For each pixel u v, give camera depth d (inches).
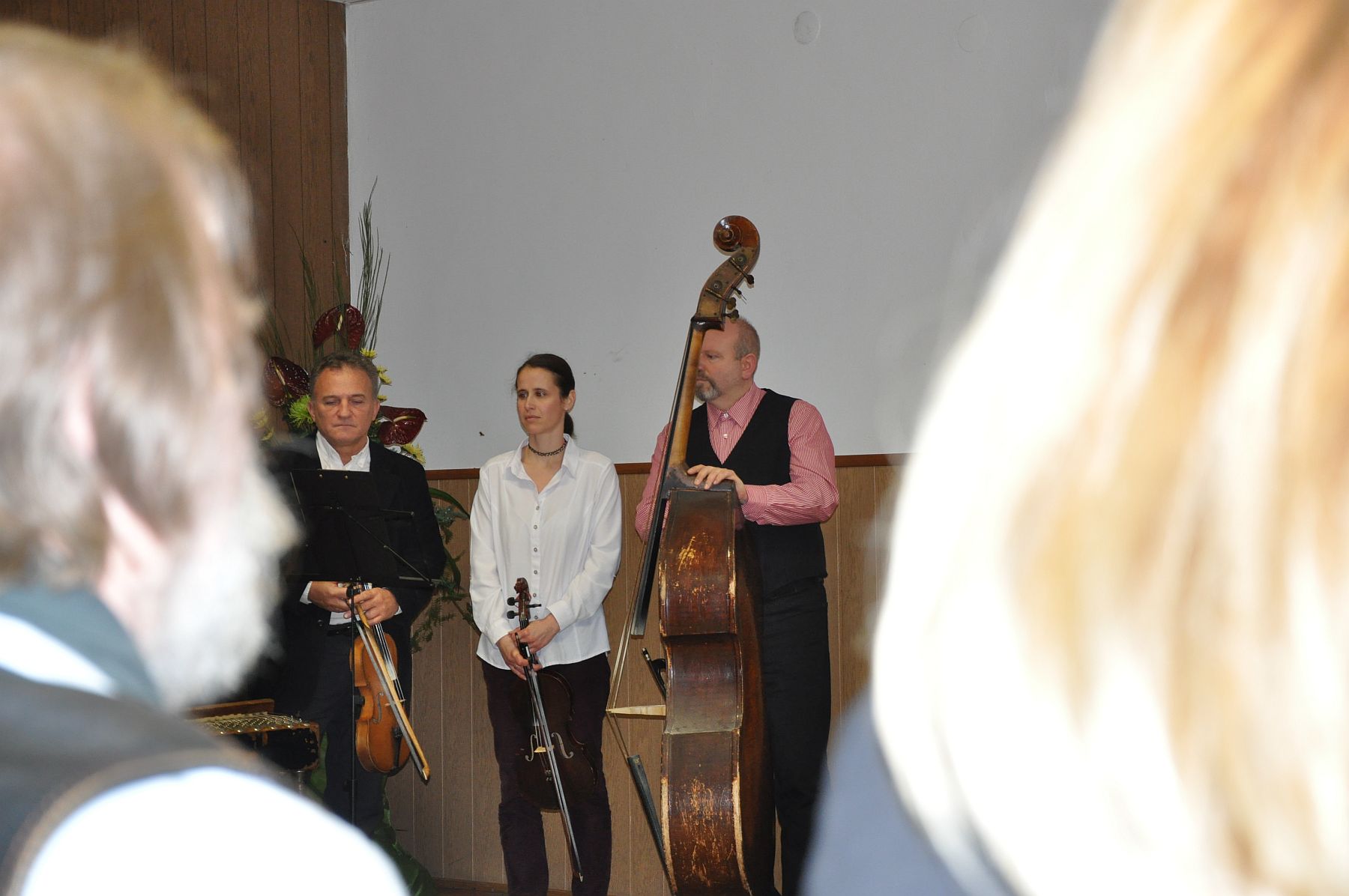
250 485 23.2
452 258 239.6
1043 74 190.9
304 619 173.9
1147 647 14.6
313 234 243.6
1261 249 14.4
